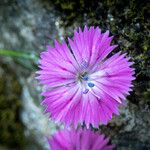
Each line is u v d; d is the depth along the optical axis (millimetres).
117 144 133
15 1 146
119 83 111
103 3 130
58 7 136
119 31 127
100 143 116
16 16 148
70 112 112
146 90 124
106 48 111
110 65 112
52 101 111
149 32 125
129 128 131
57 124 147
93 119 113
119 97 114
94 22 130
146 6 125
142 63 124
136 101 127
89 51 111
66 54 111
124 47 126
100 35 111
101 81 112
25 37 147
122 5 128
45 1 139
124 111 130
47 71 110
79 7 132
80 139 113
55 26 137
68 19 135
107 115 112
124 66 111
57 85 111
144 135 131
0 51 132
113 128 132
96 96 112
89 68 112
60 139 112
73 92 112
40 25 141
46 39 141
